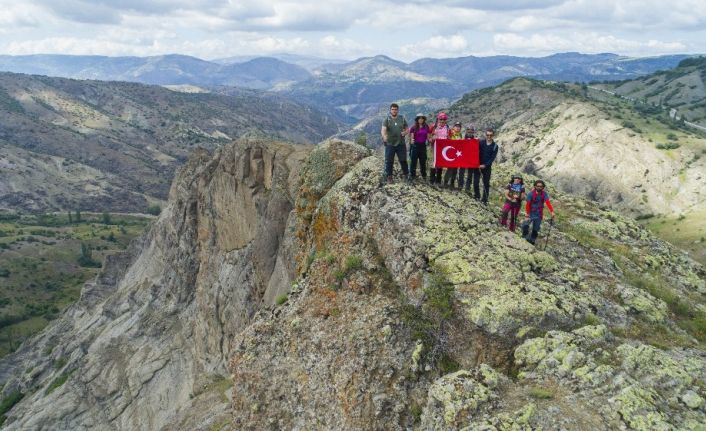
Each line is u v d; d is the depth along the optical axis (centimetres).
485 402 1189
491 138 2019
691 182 16375
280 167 4578
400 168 2292
